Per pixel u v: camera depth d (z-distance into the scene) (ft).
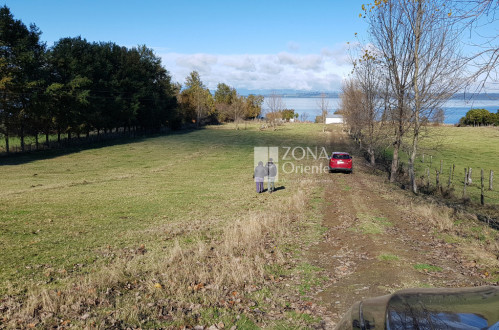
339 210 47.44
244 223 38.52
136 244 34.42
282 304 17.97
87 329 14.92
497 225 37.40
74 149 164.14
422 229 35.04
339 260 25.95
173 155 153.79
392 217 41.47
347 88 175.42
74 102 157.38
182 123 338.75
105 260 28.91
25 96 136.15
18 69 133.08
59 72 161.27
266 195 68.64
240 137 249.75
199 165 125.39
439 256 25.89
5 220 45.39
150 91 251.19
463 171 114.11
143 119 254.06
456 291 9.84
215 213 51.62
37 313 17.20
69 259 29.35
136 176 99.04
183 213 52.03
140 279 22.59
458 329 7.45
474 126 296.92
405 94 70.08
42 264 27.76
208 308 17.43
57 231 40.45
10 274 25.02
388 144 89.56
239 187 80.79
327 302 18.02
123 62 229.86
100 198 65.16
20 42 139.44
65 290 20.38
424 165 126.93
